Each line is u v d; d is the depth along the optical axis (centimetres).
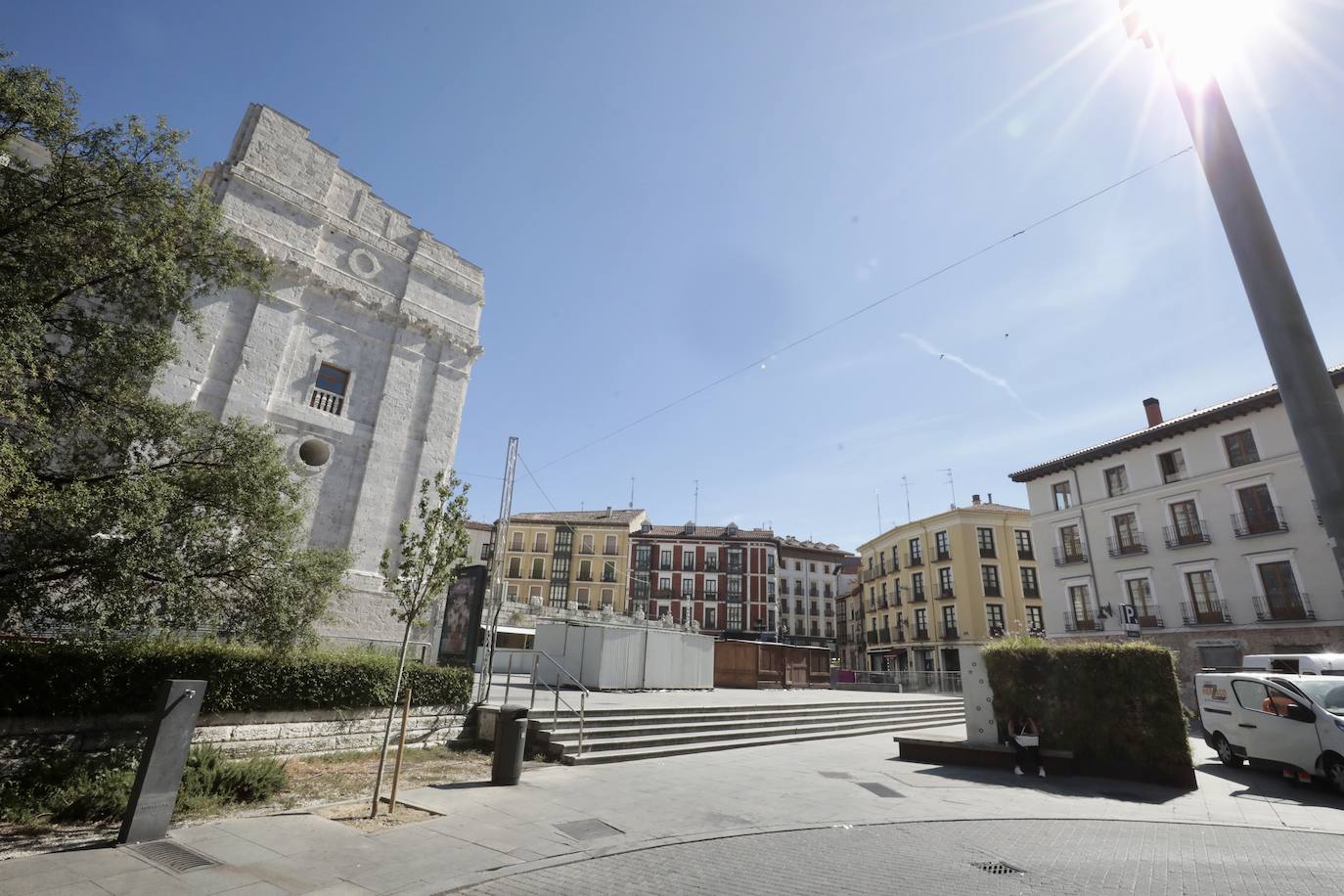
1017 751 1127
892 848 648
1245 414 2897
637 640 2327
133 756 803
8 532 769
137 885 481
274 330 1800
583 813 746
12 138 852
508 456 1842
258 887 490
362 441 1941
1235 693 1230
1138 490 3272
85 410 891
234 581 962
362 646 1555
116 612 809
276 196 1848
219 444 1008
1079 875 570
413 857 572
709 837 667
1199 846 674
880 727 1844
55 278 881
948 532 5000
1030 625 4616
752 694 2322
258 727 965
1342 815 843
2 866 506
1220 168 344
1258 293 322
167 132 932
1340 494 279
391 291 2091
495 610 1451
